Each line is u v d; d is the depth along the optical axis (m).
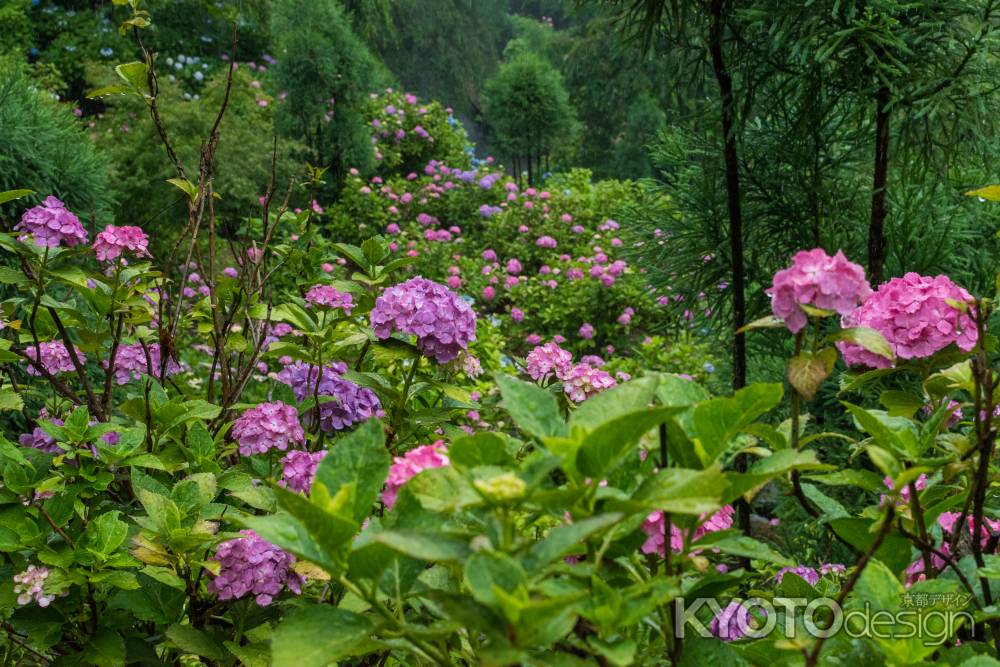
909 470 1.06
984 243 3.72
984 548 1.59
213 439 2.26
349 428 2.57
